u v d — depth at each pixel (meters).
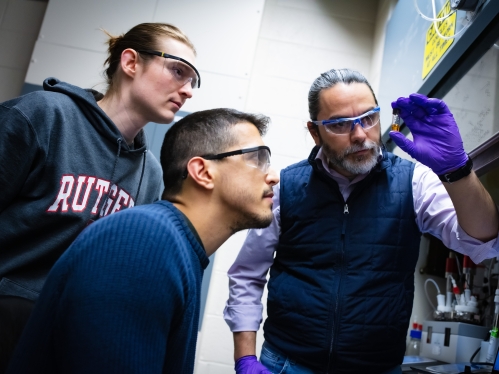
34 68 2.64
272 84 2.82
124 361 0.60
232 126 0.91
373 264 1.26
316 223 1.34
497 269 1.89
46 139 1.17
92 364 0.59
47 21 2.71
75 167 1.22
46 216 1.16
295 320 1.28
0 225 1.13
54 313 0.66
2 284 1.11
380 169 1.35
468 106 1.49
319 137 1.40
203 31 2.75
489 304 1.89
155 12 2.76
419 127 1.08
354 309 1.22
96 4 2.76
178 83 1.33
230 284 1.51
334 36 2.94
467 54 1.52
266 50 2.88
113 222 0.70
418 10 1.81
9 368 0.67
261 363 1.36
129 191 1.35
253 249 1.48
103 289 0.63
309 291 1.28
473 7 1.37
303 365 1.26
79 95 1.27
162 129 2.55
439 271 2.22
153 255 0.67
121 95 1.33
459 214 1.08
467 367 1.49
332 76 1.37
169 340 0.73
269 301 1.39
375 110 1.30
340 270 1.28
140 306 0.63
